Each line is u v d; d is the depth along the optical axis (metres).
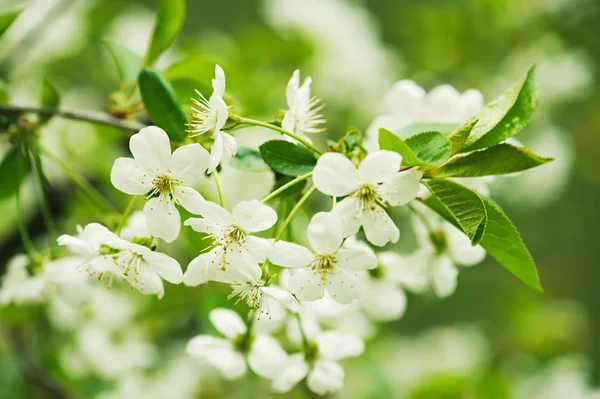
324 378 0.63
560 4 1.17
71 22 0.96
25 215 0.83
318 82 1.09
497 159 0.58
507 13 1.18
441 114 0.63
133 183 0.58
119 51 0.68
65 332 0.80
